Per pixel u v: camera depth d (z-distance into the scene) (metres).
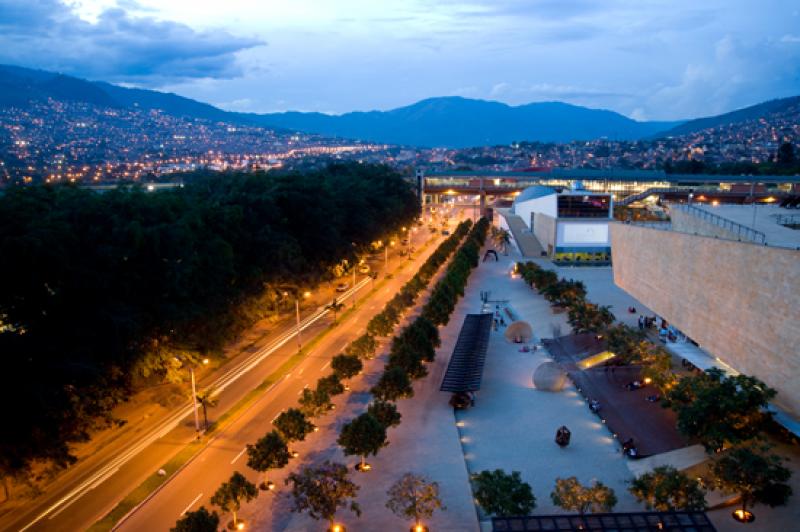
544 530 35.94
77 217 60.41
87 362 52.12
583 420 59.78
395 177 178.38
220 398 65.12
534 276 112.00
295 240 95.38
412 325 74.25
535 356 79.44
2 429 45.25
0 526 43.38
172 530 37.22
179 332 68.50
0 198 56.09
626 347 68.75
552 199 144.38
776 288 48.50
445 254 132.12
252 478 49.12
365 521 42.94
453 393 64.75
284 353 79.38
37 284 53.16
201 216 78.75
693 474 47.06
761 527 40.94
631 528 35.97
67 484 48.81
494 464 51.34
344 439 48.66
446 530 41.84
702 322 61.56
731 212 74.81
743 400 46.59
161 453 53.41
